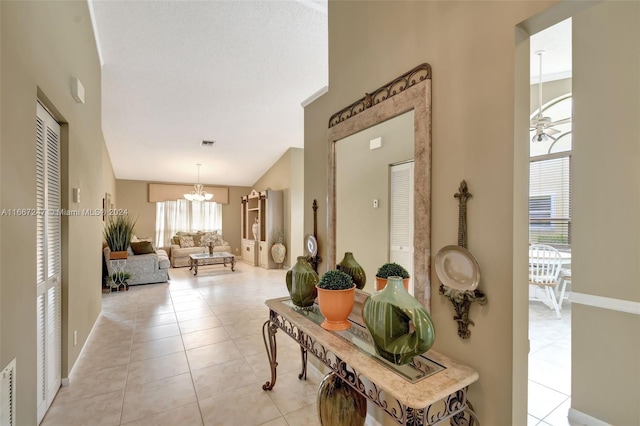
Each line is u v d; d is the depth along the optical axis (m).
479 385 1.16
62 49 2.13
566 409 1.93
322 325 1.57
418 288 1.39
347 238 1.96
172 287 5.32
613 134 1.64
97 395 2.09
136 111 4.78
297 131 6.00
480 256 1.16
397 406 1.56
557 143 3.92
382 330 1.14
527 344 1.10
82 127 2.71
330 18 2.17
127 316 3.76
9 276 1.36
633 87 1.57
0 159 1.29
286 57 3.73
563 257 3.65
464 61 1.23
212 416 1.88
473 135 1.19
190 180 8.48
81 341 2.68
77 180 2.54
